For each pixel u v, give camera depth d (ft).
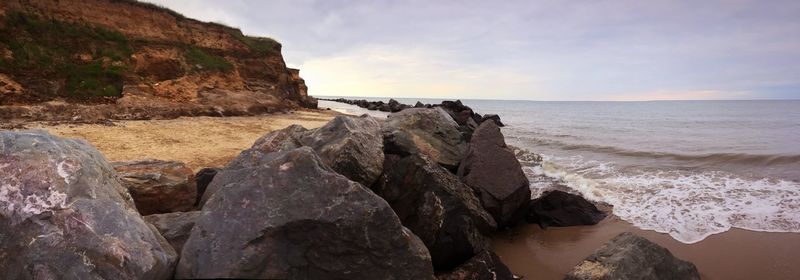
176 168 27.17
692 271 22.41
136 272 13.64
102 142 45.03
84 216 14.57
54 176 15.31
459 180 32.07
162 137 51.06
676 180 45.37
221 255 14.75
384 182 28.76
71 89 69.51
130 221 15.30
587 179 46.37
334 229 15.72
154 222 18.78
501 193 32.65
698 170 50.29
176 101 79.15
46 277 13.16
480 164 35.04
